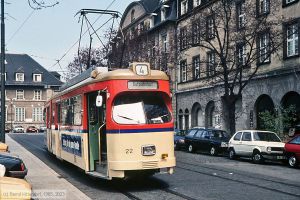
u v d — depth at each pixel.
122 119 11.73
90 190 11.94
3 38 21.28
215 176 14.79
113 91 11.81
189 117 38.84
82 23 20.92
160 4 44.44
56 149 18.64
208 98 35.38
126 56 39.47
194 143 26.75
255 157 20.33
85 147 13.16
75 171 16.55
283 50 26.25
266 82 27.70
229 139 25.03
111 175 11.59
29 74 86.19
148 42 41.06
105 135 12.46
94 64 14.57
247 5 26.39
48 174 14.16
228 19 25.28
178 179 13.97
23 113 84.75
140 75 12.07
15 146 29.88
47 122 22.69
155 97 12.29
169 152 12.12
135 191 11.62
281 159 19.80
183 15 38.75
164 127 12.12
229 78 31.11
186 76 39.44
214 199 10.37
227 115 32.94
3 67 21.31
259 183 13.14
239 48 25.67
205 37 27.16
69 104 15.70
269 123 24.94
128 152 11.57
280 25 26.27
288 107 25.52
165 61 36.91
